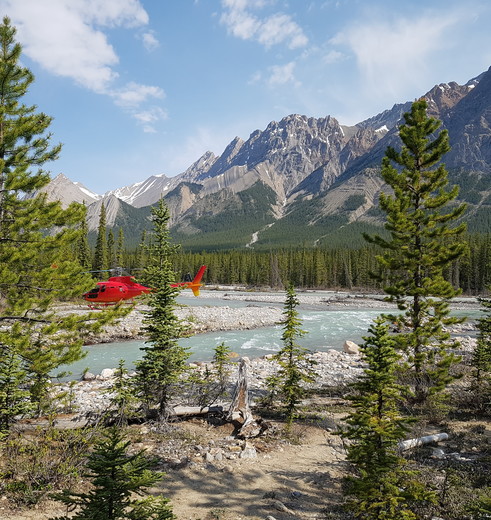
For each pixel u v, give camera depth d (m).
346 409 13.79
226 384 15.48
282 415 12.96
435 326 14.60
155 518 4.50
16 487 6.94
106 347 27.33
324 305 63.69
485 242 83.50
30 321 9.20
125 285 21.06
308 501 7.46
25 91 9.65
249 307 52.97
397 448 9.52
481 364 14.45
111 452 4.30
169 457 9.16
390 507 5.97
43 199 9.53
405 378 14.38
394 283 15.38
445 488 7.52
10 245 9.46
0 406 8.84
